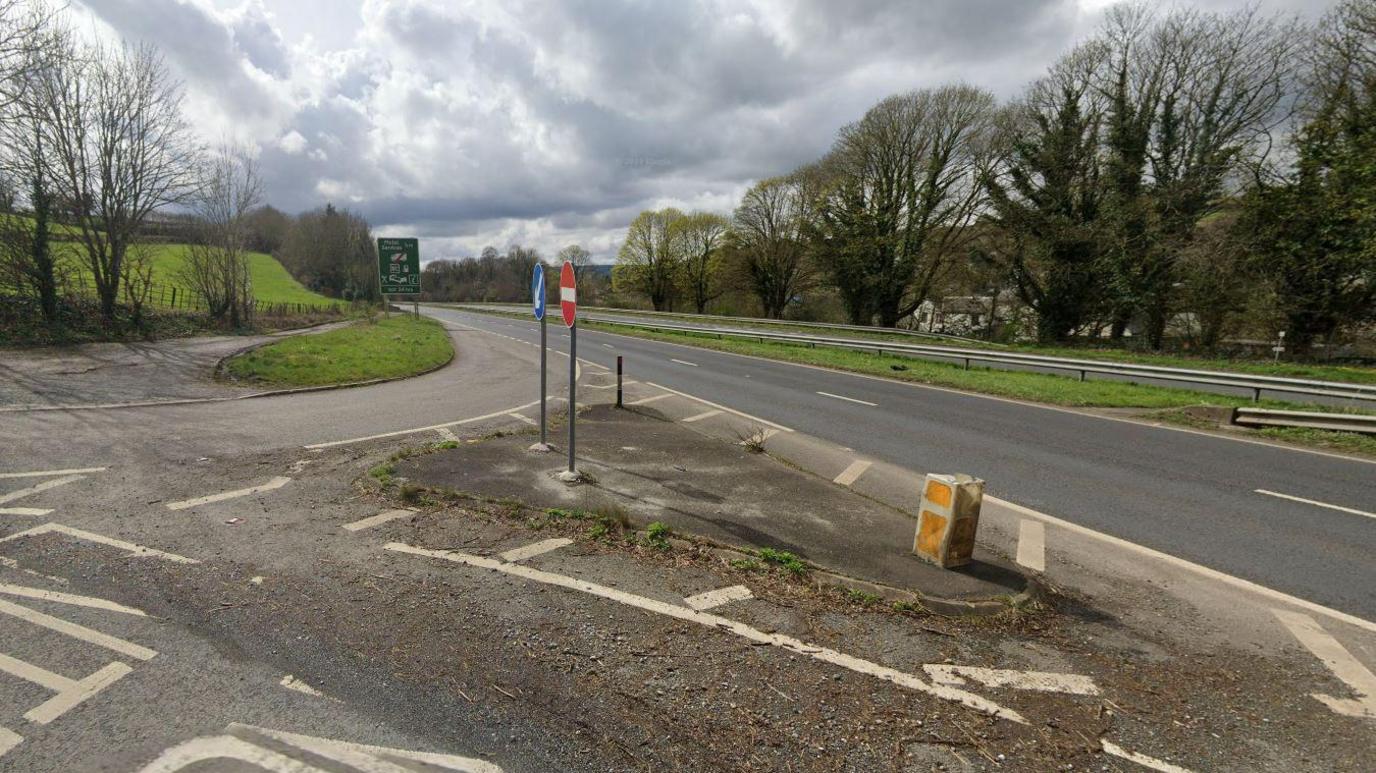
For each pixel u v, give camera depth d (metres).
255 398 12.07
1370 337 21.09
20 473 6.55
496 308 67.94
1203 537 5.85
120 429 8.72
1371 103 18.78
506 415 11.22
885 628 3.93
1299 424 10.34
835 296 43.84
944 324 43.50
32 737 2.66
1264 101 25.06
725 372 18.81
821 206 39.16
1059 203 28.56
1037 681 3.44
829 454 8.95
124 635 3.52
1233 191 23.75
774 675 3.36
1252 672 3.61
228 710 2.90
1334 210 19.84
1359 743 2.98
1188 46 26.19
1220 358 21.80
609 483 6.82
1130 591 4.69
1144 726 3.07
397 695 3.08
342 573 4.42
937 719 3.05
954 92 34.44
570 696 3.12
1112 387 15.39
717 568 4.70
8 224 17.12
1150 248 25.42
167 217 22.58
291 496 6.12
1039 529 6.04
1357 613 4.38
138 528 5.17
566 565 4.66
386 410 11.38
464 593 4.16
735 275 51.44
